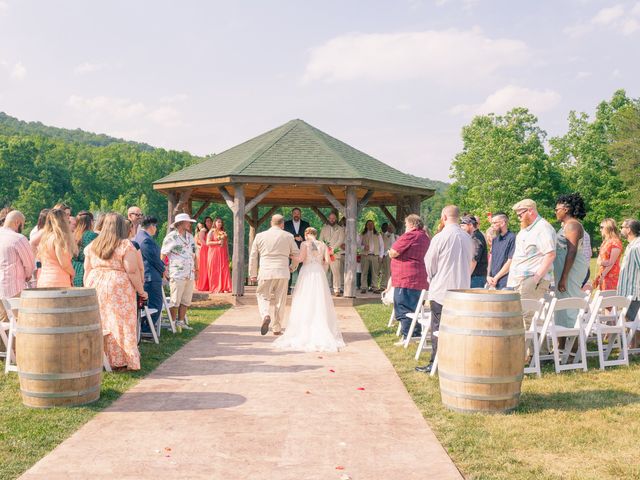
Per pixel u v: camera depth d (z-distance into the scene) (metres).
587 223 52.19
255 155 15.45
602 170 54.16
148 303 9.23
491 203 47.34
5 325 6.97
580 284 7.87
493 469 4.10
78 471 4.02
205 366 7.40
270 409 5.52
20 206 86.06
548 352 8.05
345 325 11.39
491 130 49.12
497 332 5.30
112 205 95.31
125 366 7.00
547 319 7.04
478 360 5.33
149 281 9.20
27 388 5.43
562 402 5.74
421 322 7.92
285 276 9.90
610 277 9.27
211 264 15.84
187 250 10.21
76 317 5.46
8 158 92.50
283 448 4.50
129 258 6.92
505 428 4.93
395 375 6.95
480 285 8.97
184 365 7.45
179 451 4.42
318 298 8.95
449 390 5.50
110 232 6.91
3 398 5.78
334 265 15.94
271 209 21.78
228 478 3.94
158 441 4.63
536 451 4.45
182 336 9.60
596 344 9.02
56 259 7.01
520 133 50.66
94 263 6.98
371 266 17.45
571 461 4.25
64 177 99.31
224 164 15.95
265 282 9.83
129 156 116.31
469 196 50.06
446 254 6.77
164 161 103.06
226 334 9.99
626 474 4.00
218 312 12.97
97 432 4.82
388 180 15.97
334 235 16.36
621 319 7.78
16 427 4.89
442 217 7.09
